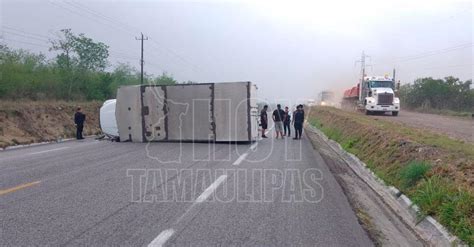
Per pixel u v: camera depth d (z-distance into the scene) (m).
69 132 25.78
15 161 13.34
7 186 9.12
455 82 52.44
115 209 7.24
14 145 19.17
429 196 7.84
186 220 6.64
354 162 15.47
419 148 11.53
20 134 21.92
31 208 7.23
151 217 6.77
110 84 40.25
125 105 20.94
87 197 8.12
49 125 25.23
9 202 7.66
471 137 16.81
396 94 42.00
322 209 7.62
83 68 38.56
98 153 15.66
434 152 10.76
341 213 7.38
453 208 6.87
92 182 9.66
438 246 6.37
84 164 12.61
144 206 7.48
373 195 10.05
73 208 7.27
